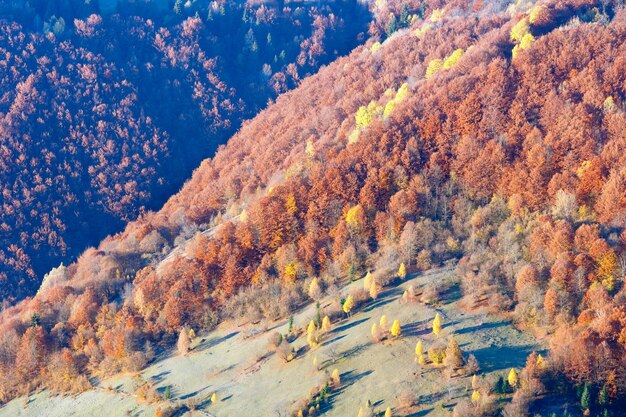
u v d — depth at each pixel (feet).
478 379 467.93
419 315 555.28
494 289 565.53
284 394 517.96
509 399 450.30
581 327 500.74
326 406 488.85
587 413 439.22
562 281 550.36
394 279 613.11
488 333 522.88
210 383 568.00
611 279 547.49
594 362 462.19
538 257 587.68
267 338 596.70
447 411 451.94
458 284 588.50
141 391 575.79
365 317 573.74
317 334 564.71
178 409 545.44
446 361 486.38
